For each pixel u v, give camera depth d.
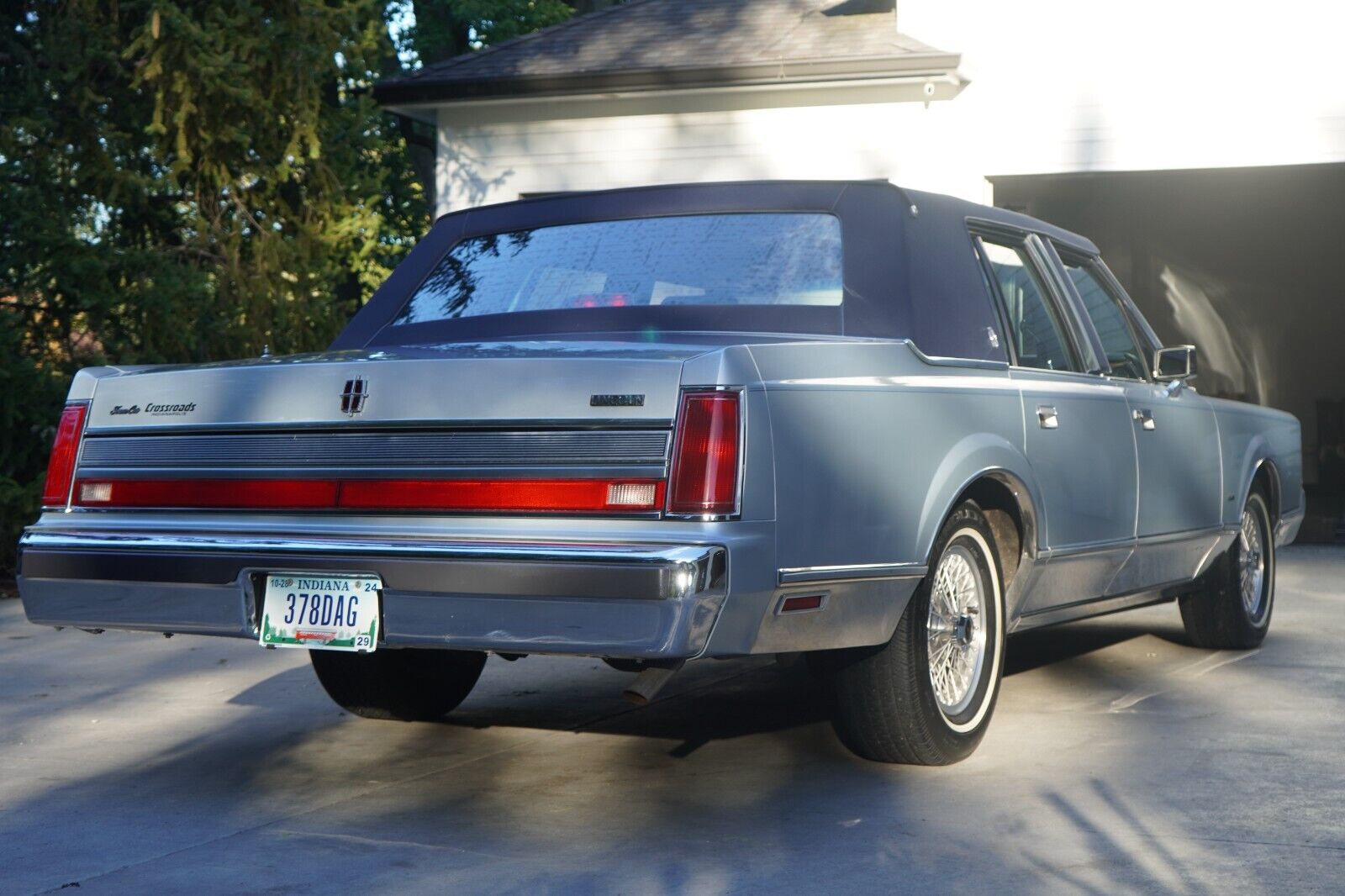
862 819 4.00
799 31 14.21
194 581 4.01
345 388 3.92
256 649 7.18
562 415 3.68
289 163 12.55
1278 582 9.80
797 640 3.86
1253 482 6.73
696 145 13.84
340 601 3.86
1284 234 20.84
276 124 12.12
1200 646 6.82
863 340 4.21
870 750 4.47
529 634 3.64
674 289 4.73
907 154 13.18
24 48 11.52
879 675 4.30
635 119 14.03
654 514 3.59
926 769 4.53
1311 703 5.55
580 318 4.79
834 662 4.35
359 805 4.25
